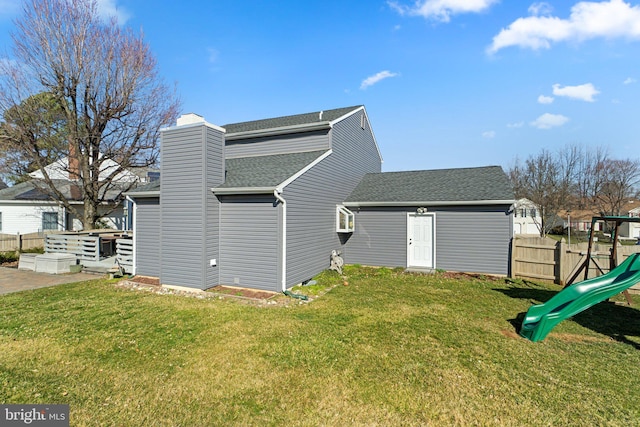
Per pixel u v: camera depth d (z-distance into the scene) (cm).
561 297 611
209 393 361
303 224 924
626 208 3759
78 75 1398
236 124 1631
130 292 829
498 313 655
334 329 560
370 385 379
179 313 644
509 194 1021
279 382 385
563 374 406
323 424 310
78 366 422
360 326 575
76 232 1356
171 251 859
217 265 855
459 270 1080
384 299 761
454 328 567
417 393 362
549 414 326
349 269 1149
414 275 1048
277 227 798
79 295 798
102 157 1566
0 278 1016
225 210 856
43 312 653
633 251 872
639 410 333
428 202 1102
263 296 774
